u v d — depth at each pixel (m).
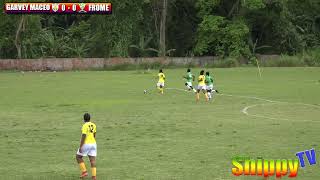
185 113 77.00
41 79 159.00
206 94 94.31
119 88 123.06
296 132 59.62
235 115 74.50
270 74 176.50
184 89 119.62
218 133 59.12
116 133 59.41
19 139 56.06
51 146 52.19
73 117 73.38
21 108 84.38
